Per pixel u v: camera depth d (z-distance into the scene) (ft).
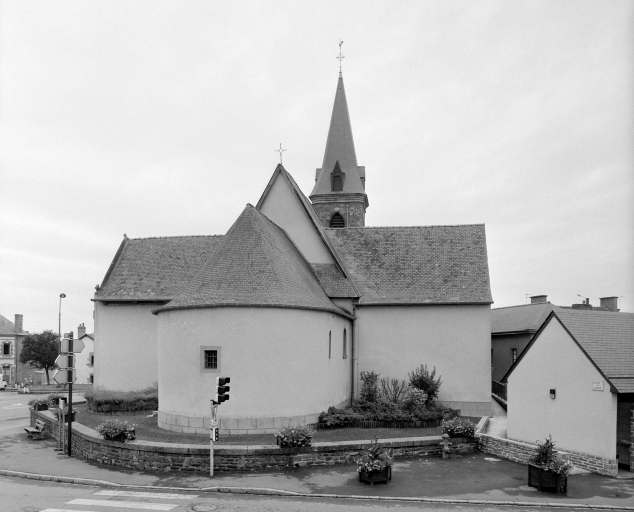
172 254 107.04
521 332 116.67
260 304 67.72
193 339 68.59
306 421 70.74
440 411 82.69
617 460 54.19
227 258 73.00
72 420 72.08
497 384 120.98
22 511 43.32
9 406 130.62
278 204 98.12
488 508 44.34
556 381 59.57
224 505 44.65
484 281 93.81
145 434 66.95
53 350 209.26
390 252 101.30
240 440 63.36
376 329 93.30
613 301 131.85
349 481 51.47
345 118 159.94
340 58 163.63
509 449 60.03
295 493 47.93
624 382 53.11
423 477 53.06
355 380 92.22
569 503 45.24
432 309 92.53
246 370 67.21
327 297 89.30
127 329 99.35
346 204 156.35
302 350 70.90
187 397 68.33
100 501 46.09
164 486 50.67
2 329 234.58
